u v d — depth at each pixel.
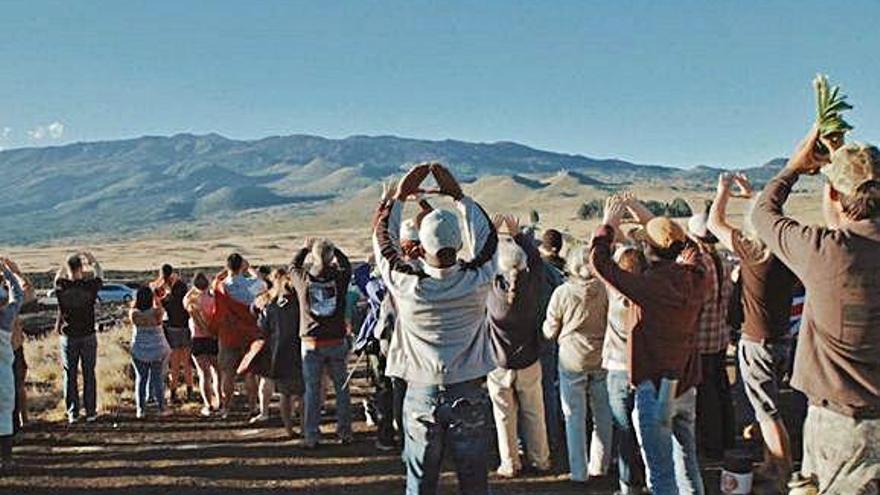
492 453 9.09
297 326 10.22
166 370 13.19
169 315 13.55
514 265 7.89
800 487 3.81
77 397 11.63
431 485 5.18
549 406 9.16
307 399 9.70
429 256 5.09
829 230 3.75
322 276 9.67
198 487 8.35
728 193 6.57
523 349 8.09
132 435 10.82
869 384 3.61
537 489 7.81
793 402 9.22
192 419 11.84
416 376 5.10
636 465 7.02
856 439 3.62
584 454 7.98
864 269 3.61
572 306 7.88
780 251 3.87
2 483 8.56
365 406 11.16
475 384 5.13
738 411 10.38
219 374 12.10
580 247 7.98
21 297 8.91
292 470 8.86
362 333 9.61
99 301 40.03
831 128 3.90
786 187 4.02
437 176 5.50
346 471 8.76
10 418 8.91
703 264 6.41
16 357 11.26
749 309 7.04
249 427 11.08
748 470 6.80
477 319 5.15
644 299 5.88
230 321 11.83
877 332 3.60
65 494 8.21
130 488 8.37
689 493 6.20
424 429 5.10
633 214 6.16
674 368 5.95
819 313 3.70
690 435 6.20
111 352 17.95
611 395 6.85
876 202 3.67
